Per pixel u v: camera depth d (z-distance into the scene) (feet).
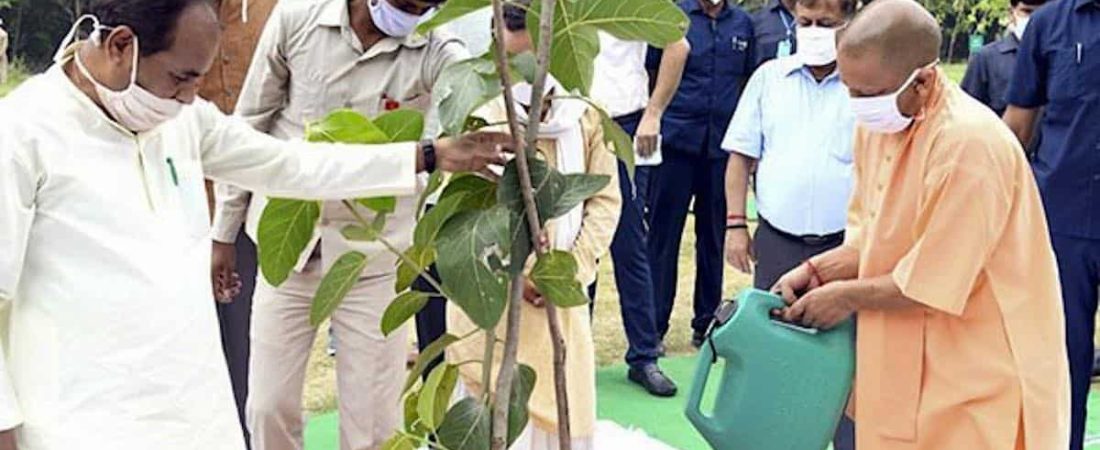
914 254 9.37
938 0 46.19
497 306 6.70
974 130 9.23
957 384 9.66
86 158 7.34
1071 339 13.96
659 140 18.20
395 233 11.43
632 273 17.74
